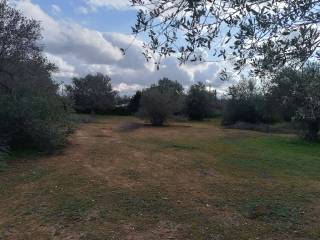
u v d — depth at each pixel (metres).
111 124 38.62
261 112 32.16
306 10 2.61
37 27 18.20
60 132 17.55
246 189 9.65
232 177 11.35
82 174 11.31
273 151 18.20
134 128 33.75
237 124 36.62
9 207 7.98
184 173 11.84
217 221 7.03
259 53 2.87
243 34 2.80
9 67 16.89
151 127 35.72
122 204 8.01
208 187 9.85
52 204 8.05
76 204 8.00
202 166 13.26
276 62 2.78
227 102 40.38
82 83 59.41
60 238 6.22
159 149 18.09
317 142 23.53
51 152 15.94
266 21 2.71
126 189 9.38
